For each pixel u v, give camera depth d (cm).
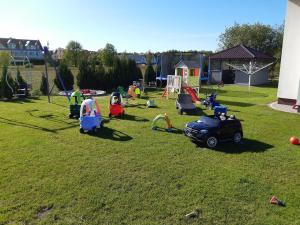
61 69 1944
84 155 686
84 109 898
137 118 1114
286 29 1438
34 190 505
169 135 873
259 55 2897
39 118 1090
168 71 2502
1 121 1033
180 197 490
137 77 2331
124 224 411
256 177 579
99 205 459
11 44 5681
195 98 1545
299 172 610
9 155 678
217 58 2908
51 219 419
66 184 531
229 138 796
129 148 744
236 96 1869
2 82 1582
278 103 1527
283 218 434
